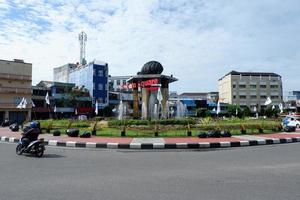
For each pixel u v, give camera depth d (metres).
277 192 6.41
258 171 8.79
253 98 101.81
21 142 12.62
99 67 67.50
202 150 14.57
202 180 7.58
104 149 14.91
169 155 12.57
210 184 7.14
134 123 24.20
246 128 23.50
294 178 7.80
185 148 15.30
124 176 8.09
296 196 6.09
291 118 40.03
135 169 9.16
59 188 6.77
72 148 15.26
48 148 15.27
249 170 8.95
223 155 12.46
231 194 6.25
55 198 5.96
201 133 18.56
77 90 64.00
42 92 61.81
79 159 11.31
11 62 56.19
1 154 12.84
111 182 7.36
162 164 10.12
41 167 9.50
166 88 29.88
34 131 12.71
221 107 90.50
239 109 80.31
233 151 13.88
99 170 8.98
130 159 11.34
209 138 18.45
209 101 93.44
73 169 9.15
